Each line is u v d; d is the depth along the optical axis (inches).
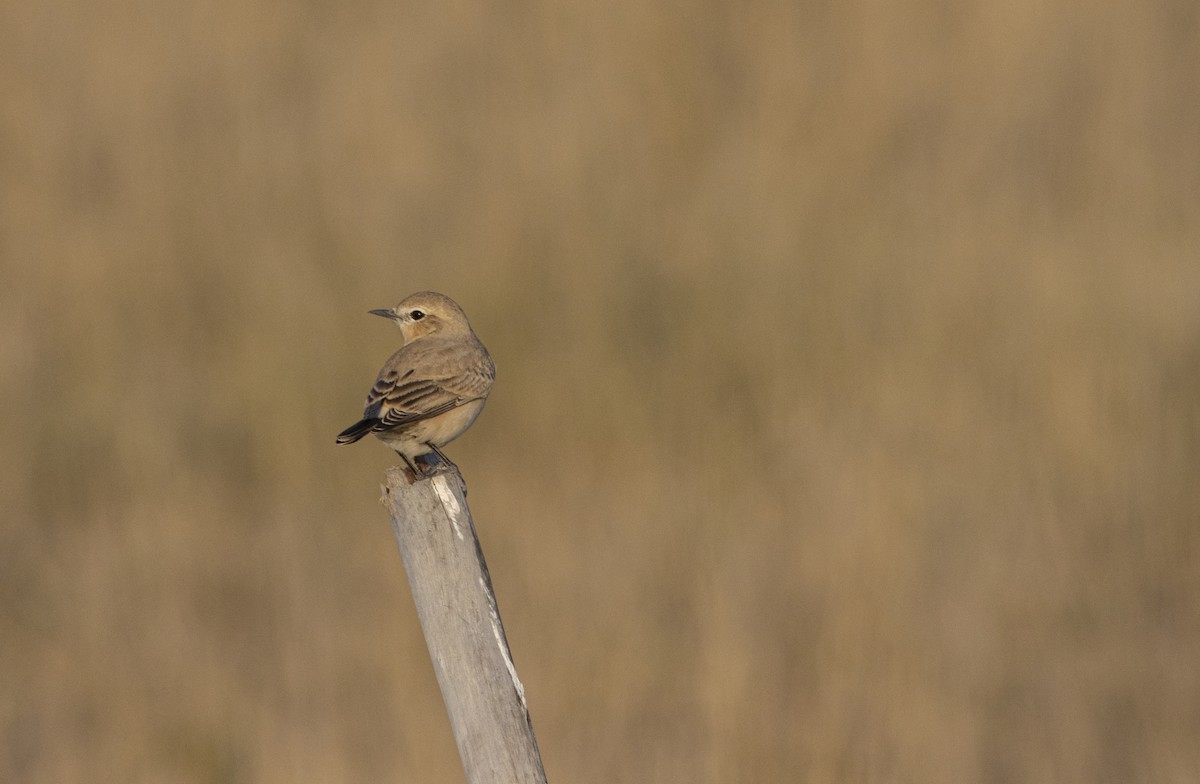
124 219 762.2
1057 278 679.1
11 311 712.4
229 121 812.6
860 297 691.4
